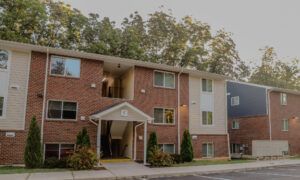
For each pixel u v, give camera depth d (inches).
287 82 1798.7
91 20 1090.7
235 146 993.5
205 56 1378.0
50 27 1007.6
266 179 395.5
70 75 554.9
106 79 813.2
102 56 573.6
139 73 638.5
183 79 698.8
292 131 912.3
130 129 617.9
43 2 1011.9
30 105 506.3
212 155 704.4
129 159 583.8
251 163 618.5
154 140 577.6
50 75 534.0
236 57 1433.3
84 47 1039.0
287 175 441.4
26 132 494.9
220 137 726.5
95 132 559.2
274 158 782.5
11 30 875.4
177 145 655.1
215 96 743.7
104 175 396.2
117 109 523.2
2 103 485.7
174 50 1253.1
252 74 1811.0
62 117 533.3
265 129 858.8
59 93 536.1
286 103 920.9
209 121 717.9
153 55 1243.8
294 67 1793.8
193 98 703.7
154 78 658.2
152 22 1257.4
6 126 481.4
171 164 540.1
